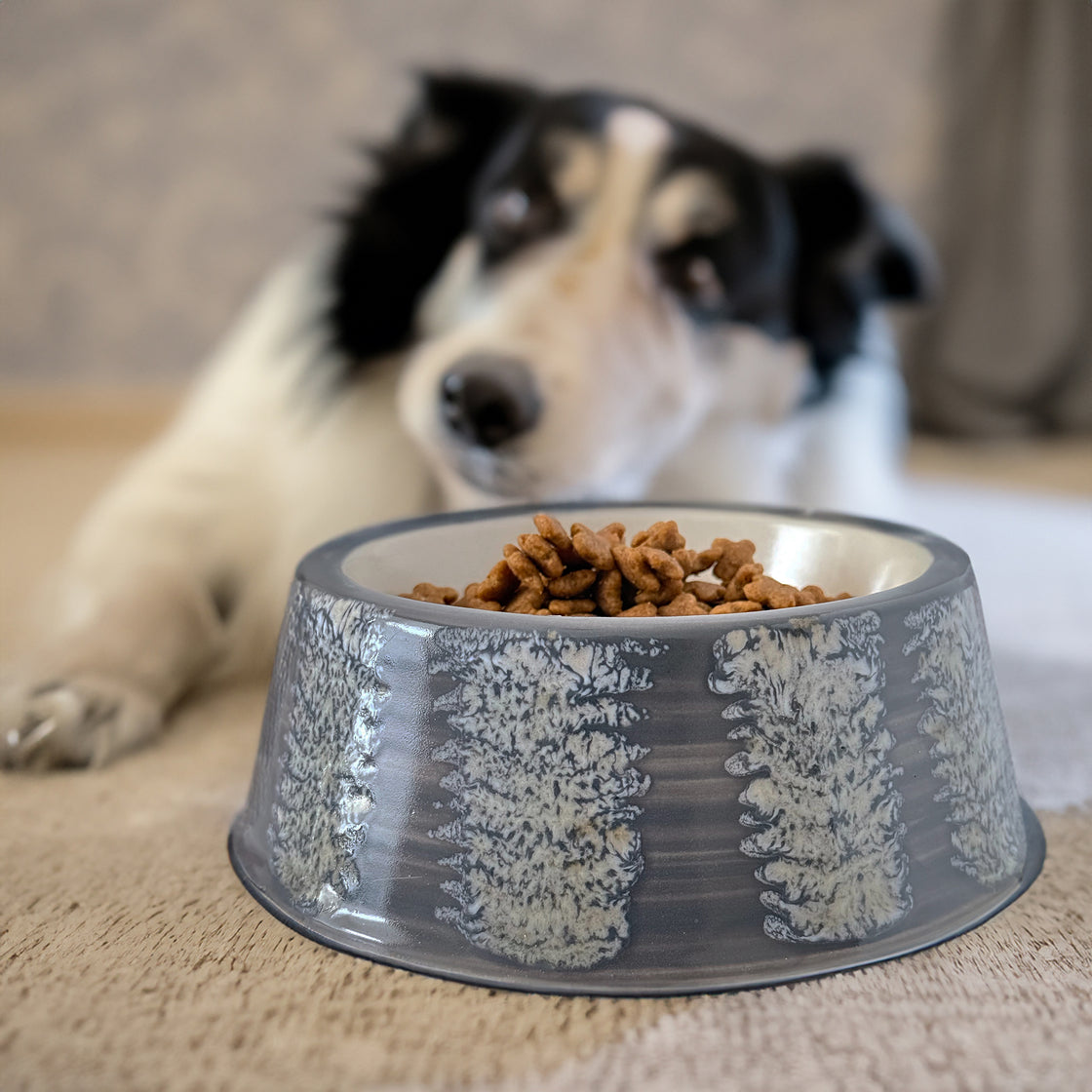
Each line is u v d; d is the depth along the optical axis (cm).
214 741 114
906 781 68
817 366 148
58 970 71
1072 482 278
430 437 126
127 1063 62
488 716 64
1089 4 333
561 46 335
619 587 81
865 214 147
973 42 339
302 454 133
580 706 63
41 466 290
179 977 70
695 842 64
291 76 328
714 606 83
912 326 350
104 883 83
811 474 150
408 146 138
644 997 66
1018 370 344
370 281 134
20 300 330
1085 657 139
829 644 65
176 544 130
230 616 133
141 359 338
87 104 322
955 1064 61
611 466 126
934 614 70
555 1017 65
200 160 329
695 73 339
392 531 88
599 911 64
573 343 124
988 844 74
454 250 133
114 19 318
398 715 67
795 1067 61
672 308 131
